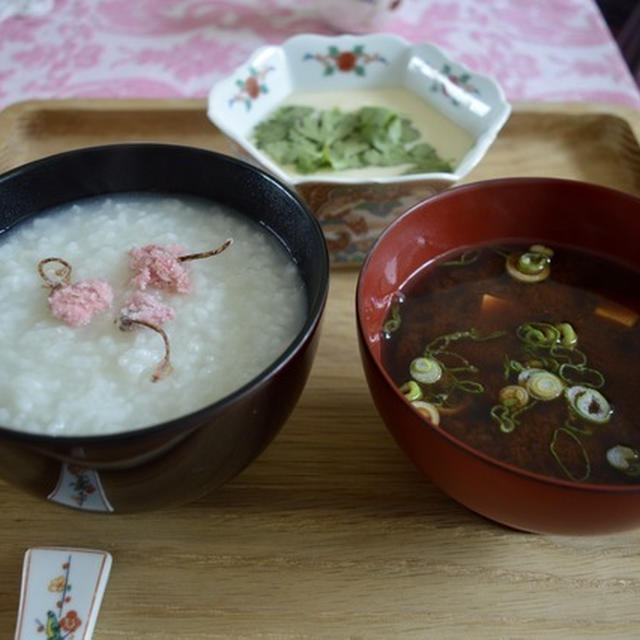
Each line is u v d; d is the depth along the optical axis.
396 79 0.43
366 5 0.51
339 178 0.33
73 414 0.25
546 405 0.26
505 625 0.24
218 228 0.32
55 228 0.32
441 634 0.24
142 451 0.21
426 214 0.29
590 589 0.25
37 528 0.27
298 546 0.26
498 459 0.25
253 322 0.28
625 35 0.66
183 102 0.44
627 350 0.28
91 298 0.28
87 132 0.44
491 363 0.27
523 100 0.46
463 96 0.40
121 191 0.33
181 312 0.28
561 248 0.31
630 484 0.24
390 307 0.29
